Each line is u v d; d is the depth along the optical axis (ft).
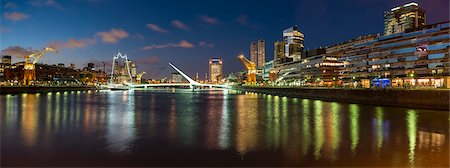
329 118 157.48
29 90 442.09
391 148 88.43
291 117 162.40
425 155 80.89
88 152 84.69
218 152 84.99
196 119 154.81
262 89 525.75
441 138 102.37
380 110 195.52
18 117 157.28
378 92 233.14
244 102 288.71
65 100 303.48
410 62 368.48
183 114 179.52
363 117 159.94
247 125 133.18
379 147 89.66
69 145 92.53
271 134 110.73
